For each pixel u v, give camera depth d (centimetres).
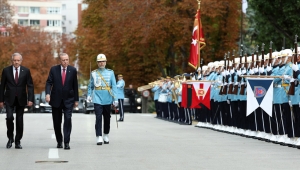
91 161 1525
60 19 17162
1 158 1589
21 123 1838
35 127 2827
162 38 5259
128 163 1486
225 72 2455
